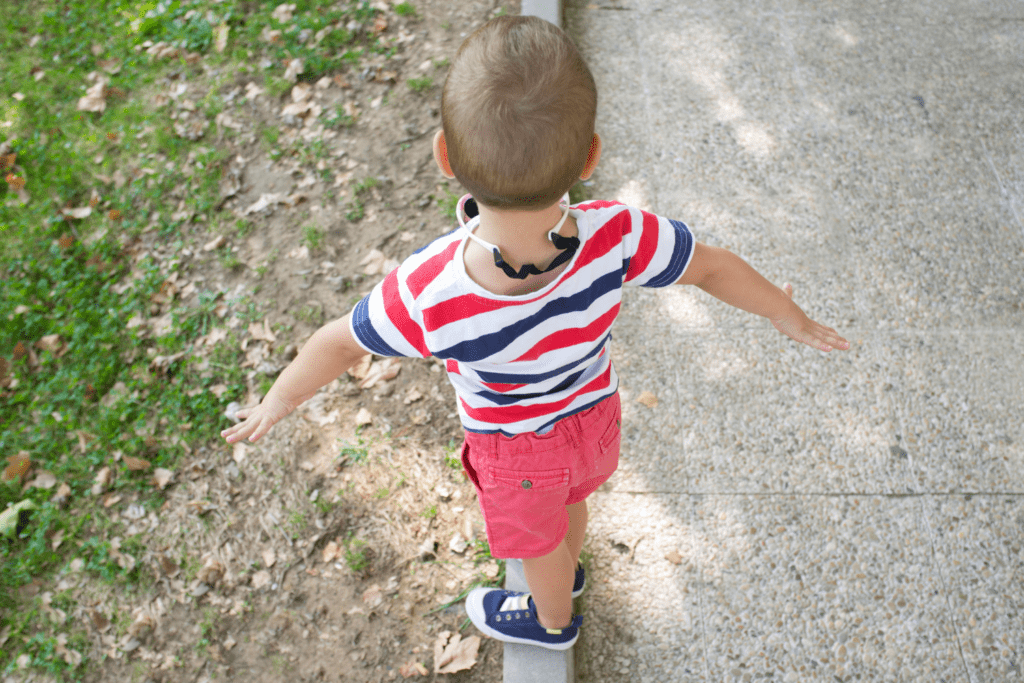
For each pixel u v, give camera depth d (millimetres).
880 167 3441
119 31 4676
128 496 2830
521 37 1014
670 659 2279
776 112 3688
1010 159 3438
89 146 4070
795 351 2904
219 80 4273
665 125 3664
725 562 2439
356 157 3797
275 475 2803
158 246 3594
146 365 3186
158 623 2537
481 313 1224
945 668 2211
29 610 2619
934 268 3094
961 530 2459
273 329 3229
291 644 2439
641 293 3104
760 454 2666
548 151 1015
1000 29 3990
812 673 2229
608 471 1717
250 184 3777
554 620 2117
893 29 4031
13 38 4703
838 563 2416
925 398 2756
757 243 3213
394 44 4281
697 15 4180
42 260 3600
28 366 3270
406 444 2824
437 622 2412
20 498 2889
